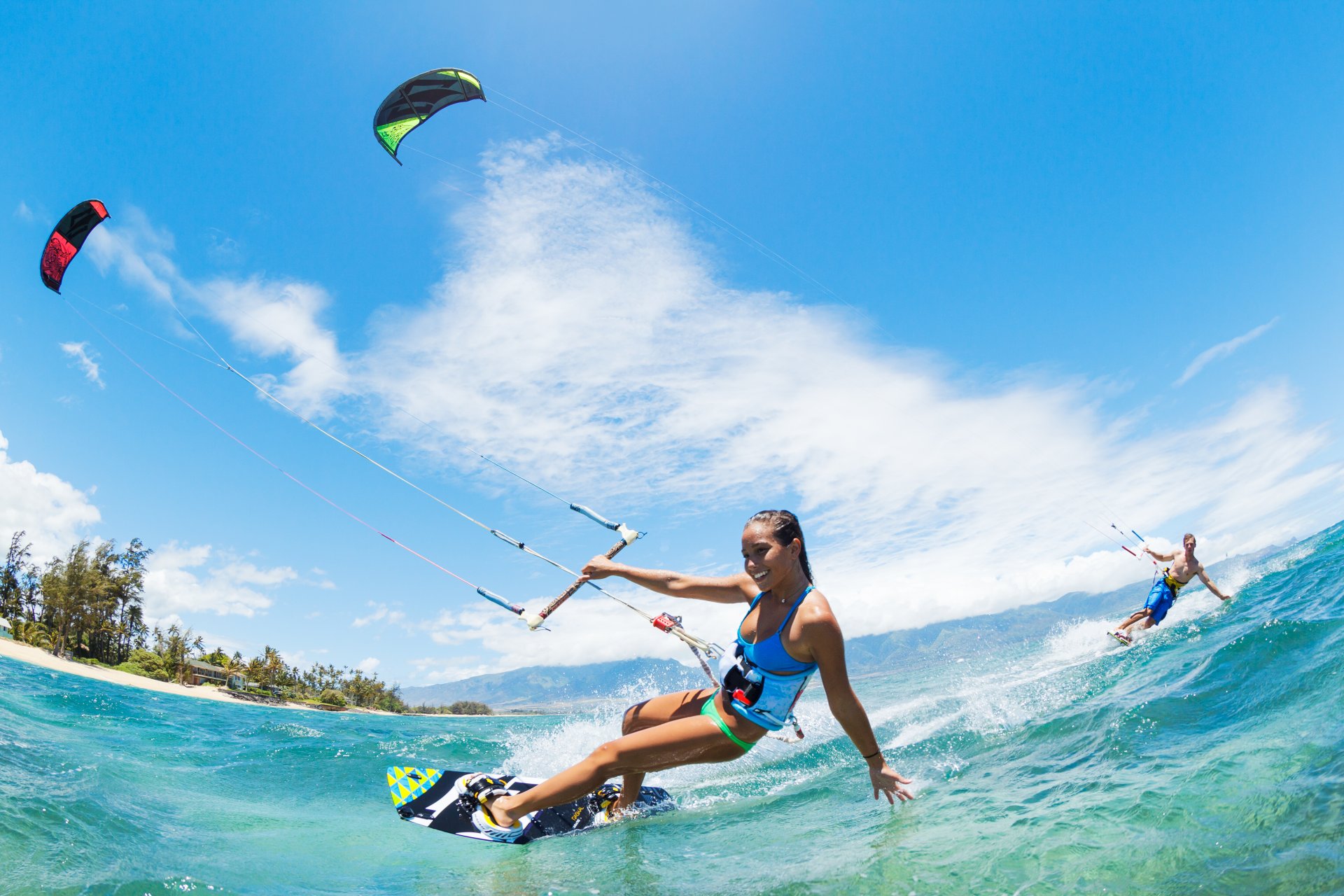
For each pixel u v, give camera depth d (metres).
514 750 7.37
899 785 3.11
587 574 4.27
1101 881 2.19
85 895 2.34
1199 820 2.53
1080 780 3.42
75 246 8.68
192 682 81.12
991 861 2.51
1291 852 2.10
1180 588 9.71
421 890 2.80
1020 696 6.64
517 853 3.45
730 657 3.34
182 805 4.24
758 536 3.13
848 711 3.04
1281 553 14.68
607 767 3.42
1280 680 4.12
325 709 90.44
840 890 2.46
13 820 2.98
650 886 2.74
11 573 80.50
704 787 5.07
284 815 4.35
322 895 2.70
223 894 2.58
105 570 82.25
